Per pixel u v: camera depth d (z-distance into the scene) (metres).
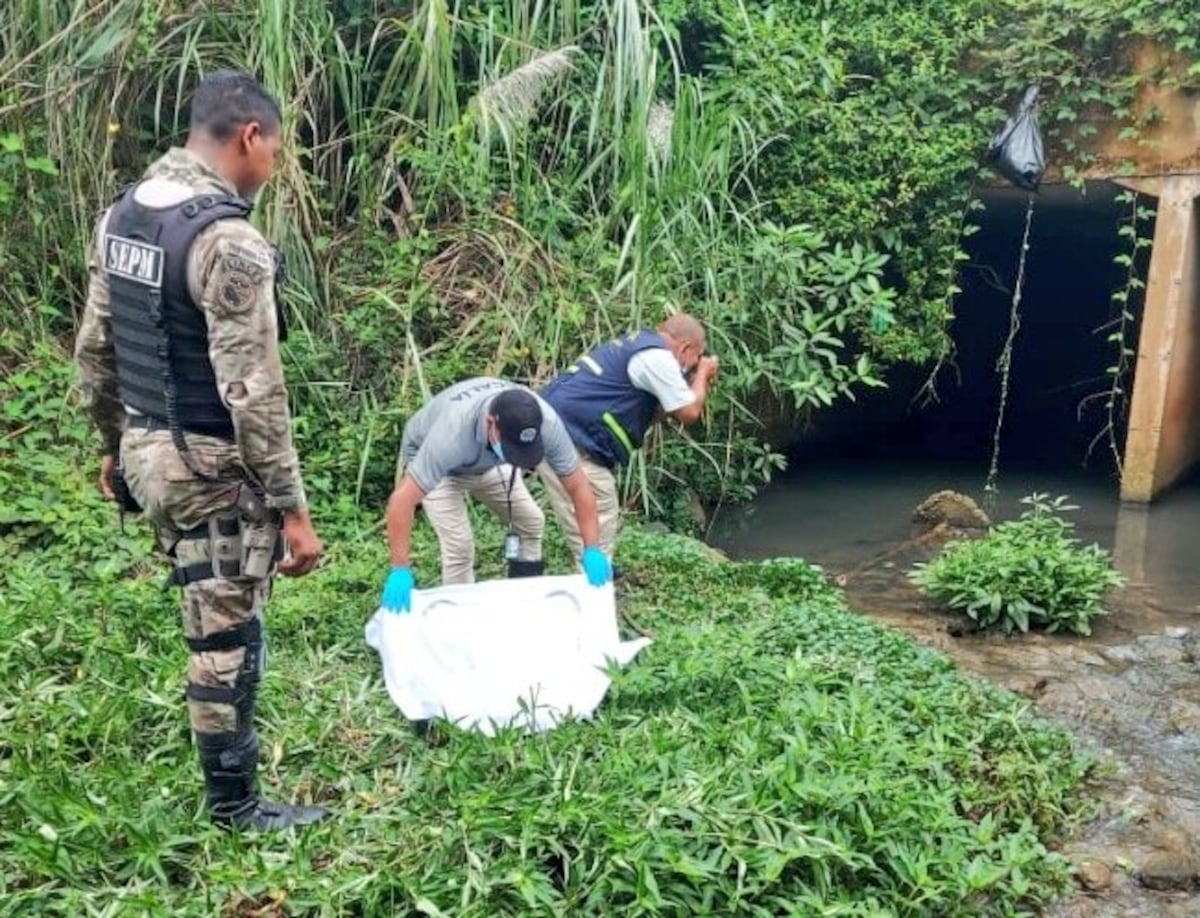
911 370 9.86
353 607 4.54
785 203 7.46
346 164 6.72
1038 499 6.46
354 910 2.83
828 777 3.16
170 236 2.72
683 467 6.96
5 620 3.94
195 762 3.32
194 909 2.74
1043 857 3.33
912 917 2.96
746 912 2.83
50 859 2.80
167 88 6.65
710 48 7.33
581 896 2.79
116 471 3.21
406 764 3.52
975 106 7.66
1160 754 4.12
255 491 2.88
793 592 5.27
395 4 6.83
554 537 5.51
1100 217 9.42
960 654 5.02
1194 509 7.72
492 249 6.31
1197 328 7.94
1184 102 7.21
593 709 3.70
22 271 6.11
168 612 4.29
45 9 6.04
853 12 7.65
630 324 6.05
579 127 6.87
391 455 5.90
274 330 2.74
